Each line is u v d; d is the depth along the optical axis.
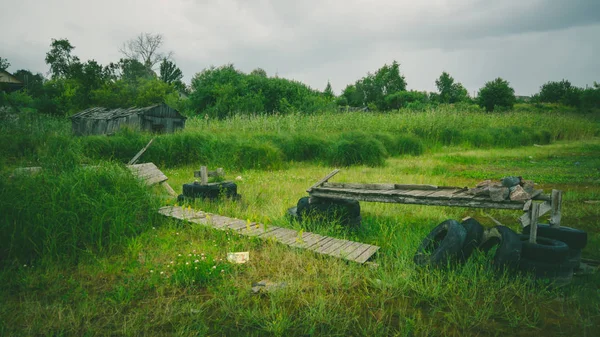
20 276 4.12
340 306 3.57
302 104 48.00
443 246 4.38
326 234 5.86
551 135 27.33
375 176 11.52
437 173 12.48
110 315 3.40
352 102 78.12
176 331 3.14
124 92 34.06
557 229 4.35
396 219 6.62
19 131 12.62
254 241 5.42
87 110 26.42
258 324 3.27
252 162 14.20
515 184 4.58
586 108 55.94
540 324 3.30
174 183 10.48
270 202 7.96
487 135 22.92
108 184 6.29
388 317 3.42
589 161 15.82
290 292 3.85
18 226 4.71
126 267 4.50
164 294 3.85
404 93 67.88
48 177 5.74
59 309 3.42
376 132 19.30
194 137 15.13
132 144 13.92
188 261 4.51
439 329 3.22
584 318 3.38
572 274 4.00
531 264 3.96
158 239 5.43
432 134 22.80
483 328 3.24
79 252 4.82
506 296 3.76
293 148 16.02
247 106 43.41
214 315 3.44
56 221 4.90
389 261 4.75
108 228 5.33
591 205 7.72
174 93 45.03
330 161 15.45
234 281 4.08
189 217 6.37
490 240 4.48
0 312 3.38
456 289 3.92
